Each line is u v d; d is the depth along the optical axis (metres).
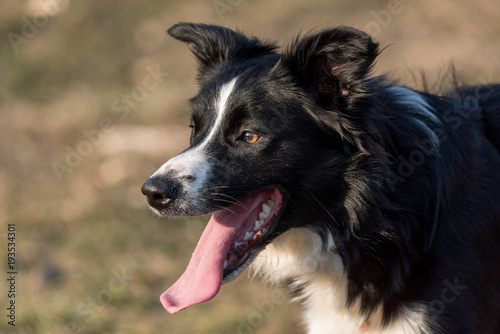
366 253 3.86
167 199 3.69
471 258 3.76
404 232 3.76
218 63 4.44
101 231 6.99
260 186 3.80
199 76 4.52
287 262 4.17
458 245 3.76
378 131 3.67
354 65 3.53
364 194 3.73
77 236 6.97
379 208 3.74
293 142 3.79
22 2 13.22
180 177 3.71
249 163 3.79
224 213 3.91
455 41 10.61
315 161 3.81
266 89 3.85
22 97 10.79
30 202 7.71
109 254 6.66
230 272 3.82
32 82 11.16
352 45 3.46
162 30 12.20
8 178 8.27
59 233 7.10
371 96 3.64
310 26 11.63
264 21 11.98
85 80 11.11
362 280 3.94
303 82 3.78
